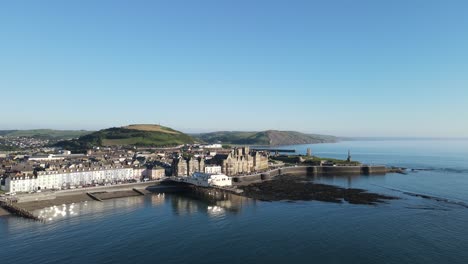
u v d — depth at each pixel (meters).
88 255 130.12
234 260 126.38
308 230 160.25
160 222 173.38
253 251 134.88
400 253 131.88
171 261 125.44
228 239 148.38
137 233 155.62
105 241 144.75
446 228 162.38
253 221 175.62
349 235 152.88
